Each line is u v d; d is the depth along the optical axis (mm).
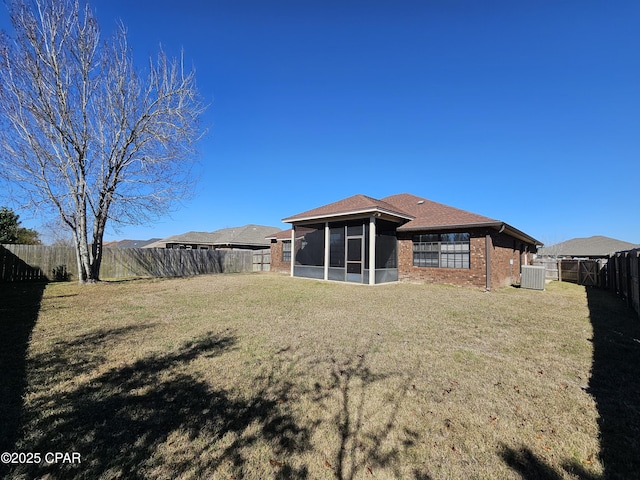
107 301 8438
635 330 5949
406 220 14516
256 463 2137
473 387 3359
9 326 5609
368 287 12047
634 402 3074
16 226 19547
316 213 14836
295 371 3715
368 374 3664
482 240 12039
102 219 12844
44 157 11375
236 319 6383
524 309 7930
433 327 5906
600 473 2094
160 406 2854
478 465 2160
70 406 2811
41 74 10766
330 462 2166
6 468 2002
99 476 1972
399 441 2410
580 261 15430
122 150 12656
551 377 3654
